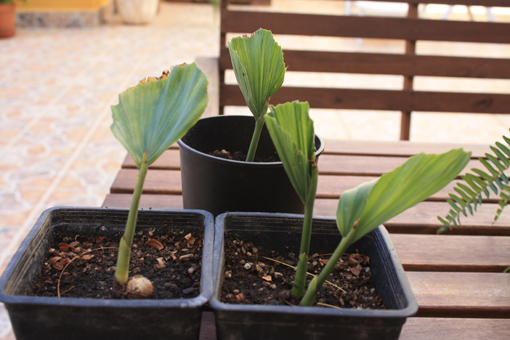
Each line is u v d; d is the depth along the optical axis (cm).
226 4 109
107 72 257
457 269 55
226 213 45
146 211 45
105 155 169
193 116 37
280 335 36
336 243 46
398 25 113
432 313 49
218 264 39
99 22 362
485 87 259
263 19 110
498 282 53
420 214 65
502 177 53
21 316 35
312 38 349
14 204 138
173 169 74
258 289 42
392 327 35
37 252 42
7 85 230
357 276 44
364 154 84
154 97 39
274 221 46
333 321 35
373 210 36
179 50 307
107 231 46
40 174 155
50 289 40
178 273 42
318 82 260
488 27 113
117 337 36
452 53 324
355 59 114
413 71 116
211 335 44
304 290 42
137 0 357
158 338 36
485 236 61
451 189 72
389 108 117
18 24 342
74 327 36
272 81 47
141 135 38
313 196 37
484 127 213
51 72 252
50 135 182
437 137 200
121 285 39
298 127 36
